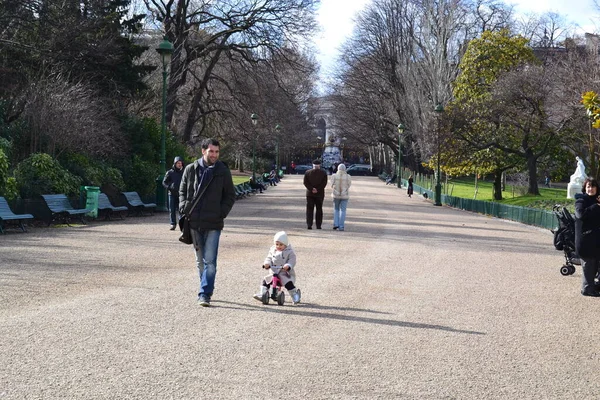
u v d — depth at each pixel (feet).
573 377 21.50
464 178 297.12
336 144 422.41
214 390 18.83
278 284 31.09
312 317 28.60
